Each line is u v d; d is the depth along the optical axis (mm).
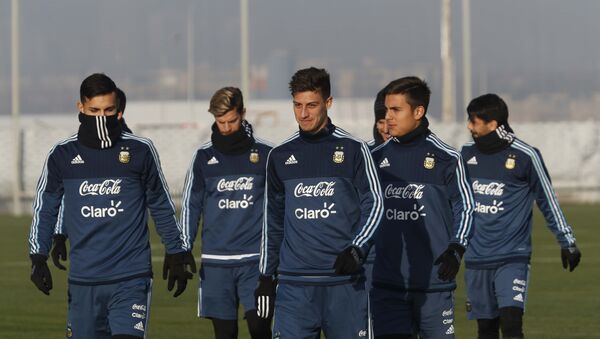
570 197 118562
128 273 25062
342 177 24234
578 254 30578
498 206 30625
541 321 40406
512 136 30609
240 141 30578
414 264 26734
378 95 31156
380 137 31422
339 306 24266
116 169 25062
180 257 25703
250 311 30797
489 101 30516
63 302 45719
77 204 25125
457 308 43562
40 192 25484
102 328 25531
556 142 119250
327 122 24547
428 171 26531
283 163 24484
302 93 24000
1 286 51062
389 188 26859
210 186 30859
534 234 79375
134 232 25234
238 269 30797
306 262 24250
